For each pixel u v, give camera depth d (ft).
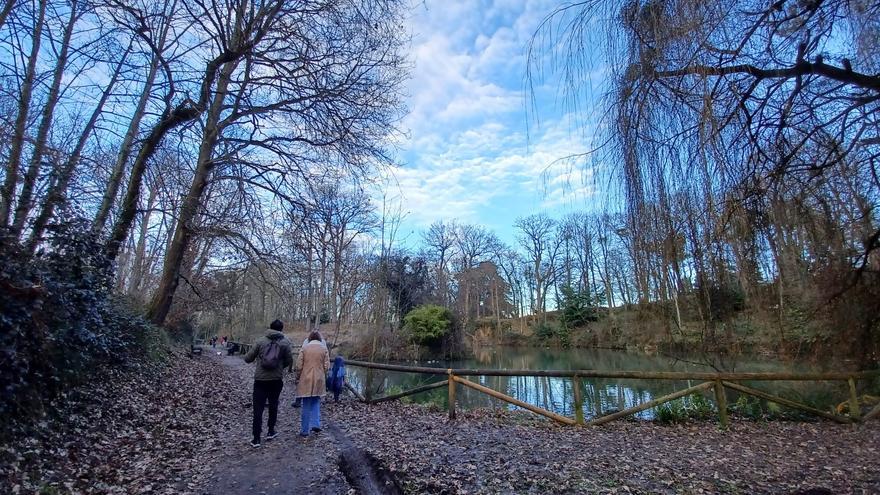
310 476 15.19
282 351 19.58
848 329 21.20
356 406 28.66
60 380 17.42
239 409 27.12
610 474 15.61
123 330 28.50
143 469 15.12
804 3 9.39
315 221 37.86
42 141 21.57
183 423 21.61
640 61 10.21
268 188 36.81
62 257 20.26
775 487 14.64
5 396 13.57
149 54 27.07
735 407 27.96
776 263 11.32
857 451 19.03
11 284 14.28
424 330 92.63
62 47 23.99
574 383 24.56
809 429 23.29
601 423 24.17
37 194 20.75
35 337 15.42
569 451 18.56
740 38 9.72
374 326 94.94
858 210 14.06
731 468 16.58
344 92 31.19
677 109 10.09
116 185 29.30
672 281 10.46
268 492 13.80
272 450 18.02
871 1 7.92
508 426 23.45
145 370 30.17
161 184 37.37
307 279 45.09
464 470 15.72
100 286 24.12
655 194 10.25
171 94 29.71
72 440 15.92
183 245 40.63
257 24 28.02
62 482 12.94
